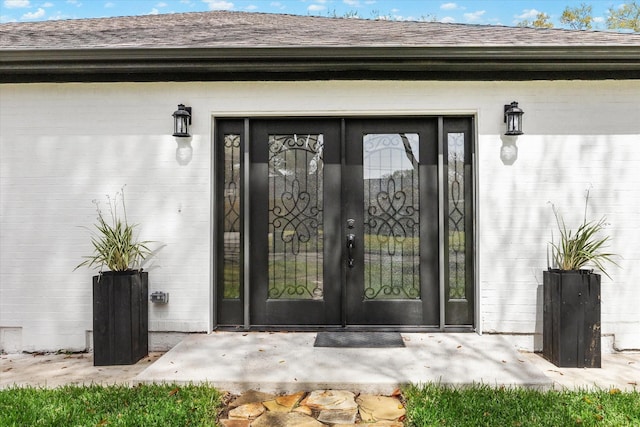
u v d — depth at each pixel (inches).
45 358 163.3
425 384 122.1
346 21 254.5
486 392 119.6
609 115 165.0
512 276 165.3
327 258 174.7
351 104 168.9
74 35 196.4
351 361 137.5
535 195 165.6
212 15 277.0
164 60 158.4
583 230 163.6
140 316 159.0
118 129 171.0
